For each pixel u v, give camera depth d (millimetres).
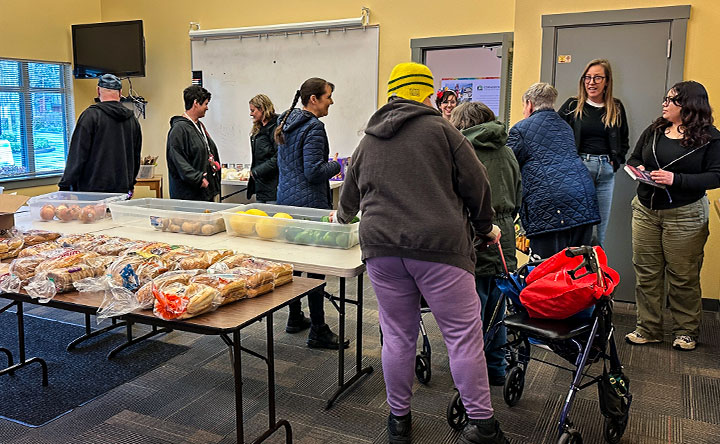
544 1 4168
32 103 6117
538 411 2559
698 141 3006
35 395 2680
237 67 6102
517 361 2648
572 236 3109
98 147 3709
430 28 5199
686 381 2881
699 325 3332
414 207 1907
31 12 5934
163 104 6543
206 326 1747
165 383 2820
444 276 1922
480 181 1926
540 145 3041
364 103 5570
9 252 2445
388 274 2004
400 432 2162
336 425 2441
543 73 4227
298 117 3146
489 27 4973
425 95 2035
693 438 2359
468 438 2012
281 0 5809
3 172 5891
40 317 3750
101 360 3086
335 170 3195
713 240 3979
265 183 4262
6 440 2299
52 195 3523
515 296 2367
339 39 5582
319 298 3174
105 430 2387
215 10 6141
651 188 3201
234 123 6219
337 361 3088
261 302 1978
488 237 2152
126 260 2131
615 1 3973
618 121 3777
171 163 3822
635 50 3969
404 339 2098
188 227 2900
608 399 2205
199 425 2432
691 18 3807
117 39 6082
